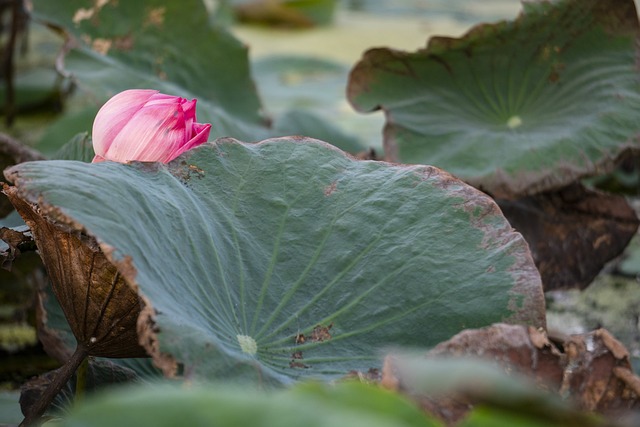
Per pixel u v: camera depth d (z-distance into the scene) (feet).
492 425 5.47
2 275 8.21
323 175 6.65
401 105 8.04
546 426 5.47
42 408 6.51
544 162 7.70
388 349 6.39
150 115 6.66
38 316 7.26
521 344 6.05
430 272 6.48
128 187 6.33
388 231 6.55
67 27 8.64
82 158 7.20
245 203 6.57
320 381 6.26
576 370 6.06
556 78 7.98
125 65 8.70
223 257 6.44
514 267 6.45
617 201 8.08
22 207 6.42
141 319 6.01
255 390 5.99
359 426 4.63
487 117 8.00
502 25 7.90
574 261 8.04
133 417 4.96
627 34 7.91
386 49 8.02
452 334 6.40
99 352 6.57
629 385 6.06
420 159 7.89
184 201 6.46
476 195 6.57
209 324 6.25
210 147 6.63
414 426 5.47
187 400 4.95
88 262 6.39
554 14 7.88
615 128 7.73
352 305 6.46
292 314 6.43
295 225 6.57
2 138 7.73
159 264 6.22
